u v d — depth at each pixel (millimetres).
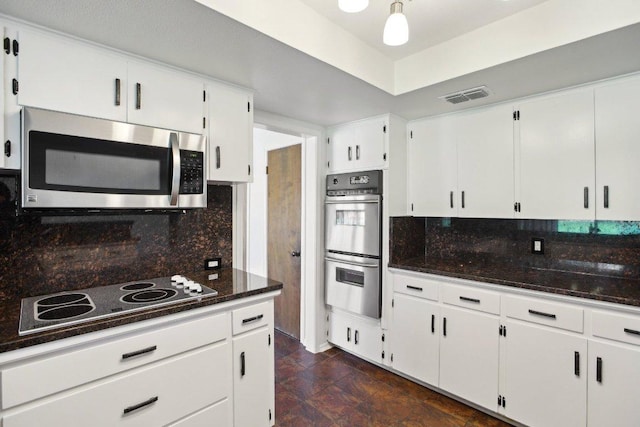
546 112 2158
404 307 2541
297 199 3352
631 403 1620
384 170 2686
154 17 1308
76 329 1210
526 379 1941
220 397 1661
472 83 2016
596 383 1713
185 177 1752
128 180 1572
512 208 2303
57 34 1397
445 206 2641
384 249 2689
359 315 2875
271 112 2635
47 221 1652
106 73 1532
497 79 1953
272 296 1897
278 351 3098
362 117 2777
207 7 1250
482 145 2441
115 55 1561
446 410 2193
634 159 1853
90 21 1329
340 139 2996
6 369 1090
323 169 3092
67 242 1710
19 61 1311
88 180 1455
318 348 3072
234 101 2014
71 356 1215
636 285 1894
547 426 1866
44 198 1345
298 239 3355
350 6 1123
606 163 1939
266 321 1870
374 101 2352
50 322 1245
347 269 2865
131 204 1583
